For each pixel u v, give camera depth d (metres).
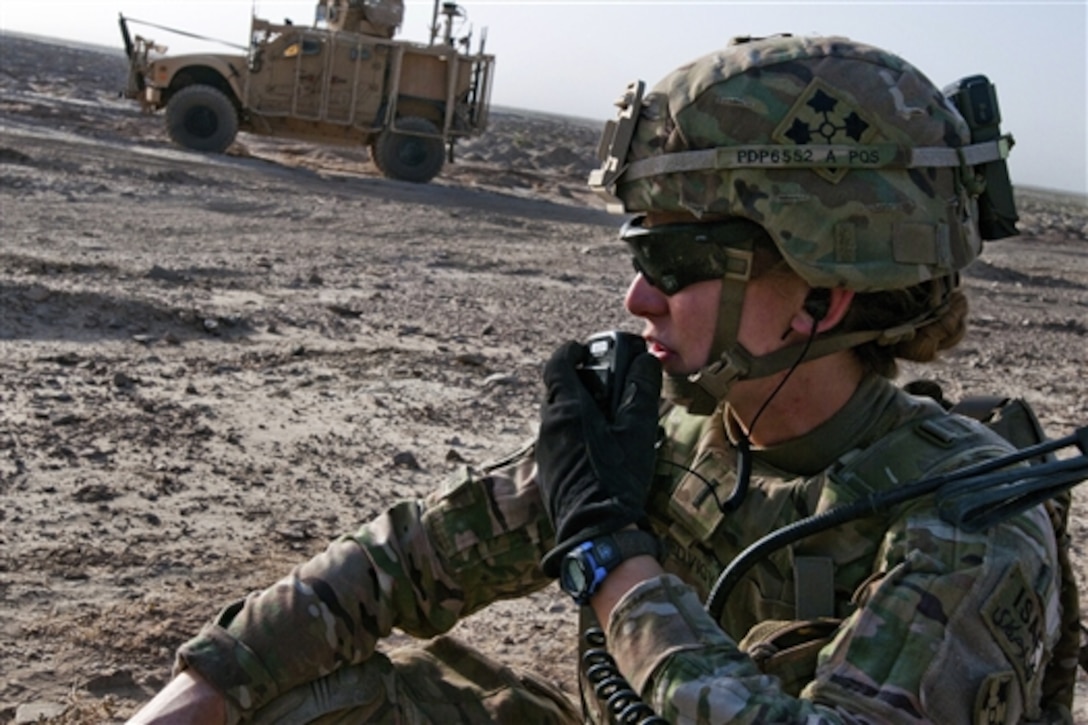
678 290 1.70
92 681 3.05
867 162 1.61
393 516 1.85
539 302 9.64
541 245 13.83
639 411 1.62
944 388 7.70
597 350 1.67
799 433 1.74
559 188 24.97
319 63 20.98
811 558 1.64
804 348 1.67
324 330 7.54
